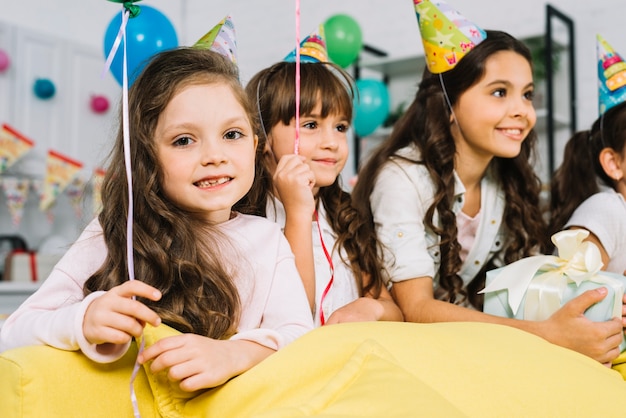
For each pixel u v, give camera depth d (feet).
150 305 2.37
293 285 2.76
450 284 4.02
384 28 11.20
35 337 2.02
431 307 3.49
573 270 3.12
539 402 1.95
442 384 1.94
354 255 3.77
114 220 2.53
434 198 3.96
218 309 2.46
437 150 4.02
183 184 2.48
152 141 2.51
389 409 1.69
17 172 9.46
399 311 3.60
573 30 9.29
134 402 1.91
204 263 2.48
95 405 1.95
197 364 1.95
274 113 3.75
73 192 9.86
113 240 2.49
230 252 2.65
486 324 2.40
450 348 2.10
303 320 2.62
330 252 3.72
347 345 2.02
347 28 6.54
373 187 4.17
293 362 1.99
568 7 9.46
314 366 1.97
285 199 3.34
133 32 4.01
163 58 2.64
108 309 1.90
